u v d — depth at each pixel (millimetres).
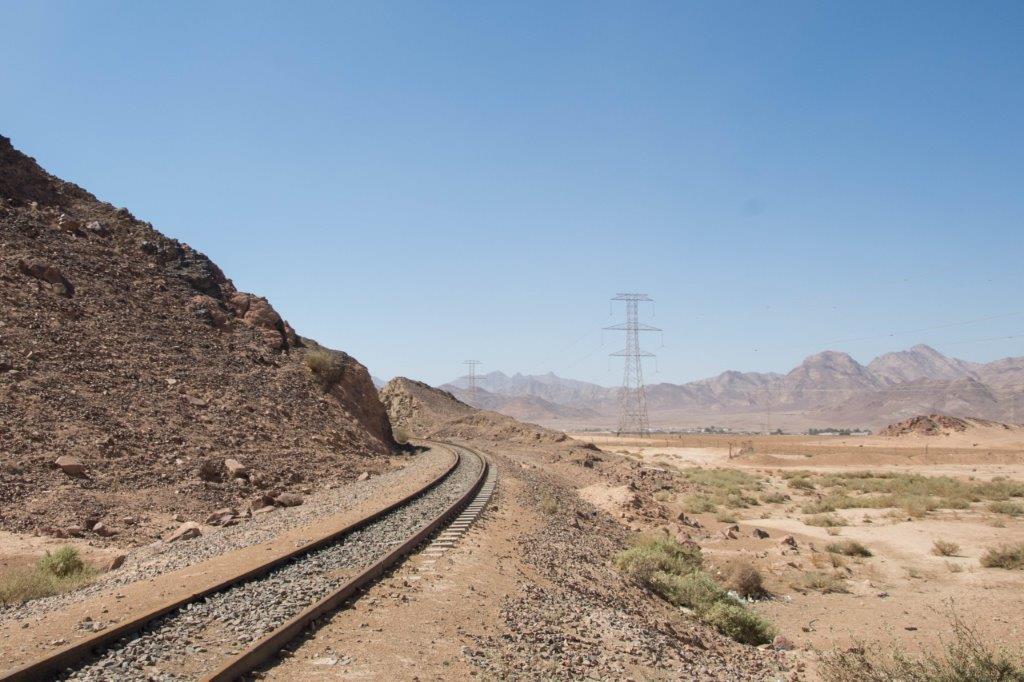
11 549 16953
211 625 9844
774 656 16047
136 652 8609
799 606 22516
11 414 24359
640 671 11297
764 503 48562
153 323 39188
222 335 44312
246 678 8117
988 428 118500
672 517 36625
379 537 17375
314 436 38438
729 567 24984
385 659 9297
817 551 30766
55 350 30297
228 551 16047
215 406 34219
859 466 84062
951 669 12578
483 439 89938
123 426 27500
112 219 48000
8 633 9453
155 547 18281
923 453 92875
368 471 37562
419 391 115688
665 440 157750
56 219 42781
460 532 19344
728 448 120062
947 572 26594
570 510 29953
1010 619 20094
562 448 74188
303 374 47062
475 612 12164
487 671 9508
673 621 16875
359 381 55844
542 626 12266
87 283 38312
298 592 11680
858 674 13398
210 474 27047
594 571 18969
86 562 16062
